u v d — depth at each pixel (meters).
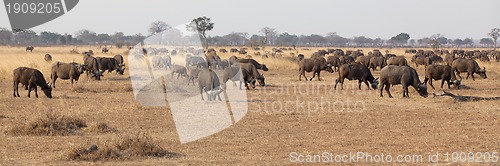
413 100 41.69
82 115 32.09
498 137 25.83
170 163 20.05
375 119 31.81
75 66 50.81
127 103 38.50
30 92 44.94
